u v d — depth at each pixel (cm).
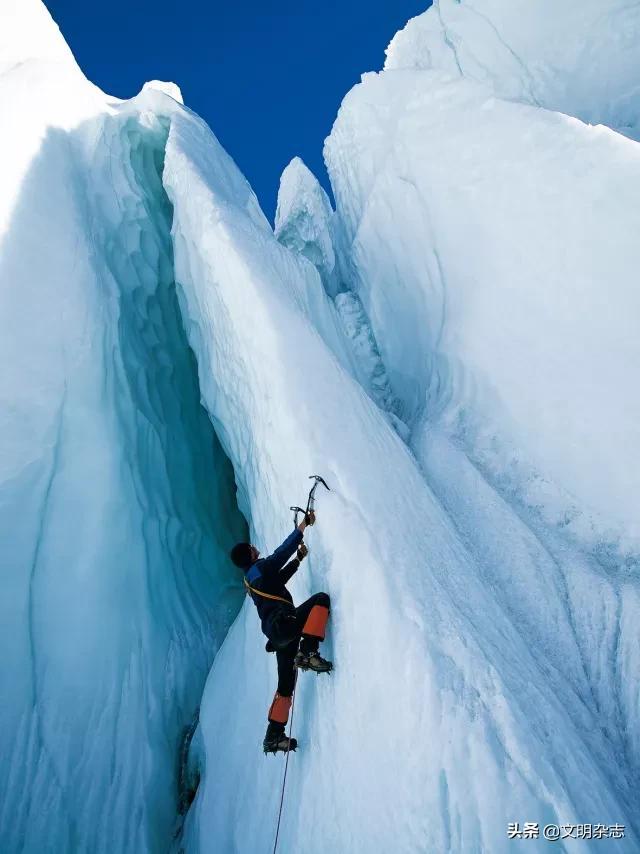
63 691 341
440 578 249
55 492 384
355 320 721
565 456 332
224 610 476
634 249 331
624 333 325
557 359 354
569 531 312
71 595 366
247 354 370
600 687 251
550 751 194
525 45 668
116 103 672
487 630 236
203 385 493
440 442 388
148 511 441
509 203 415
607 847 172
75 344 426
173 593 438
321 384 333
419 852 182
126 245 541
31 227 440
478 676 206
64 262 448
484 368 396
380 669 217
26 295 417
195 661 415
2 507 359
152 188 608
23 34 555
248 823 265
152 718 364
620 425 312
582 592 281
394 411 576
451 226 472
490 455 367
